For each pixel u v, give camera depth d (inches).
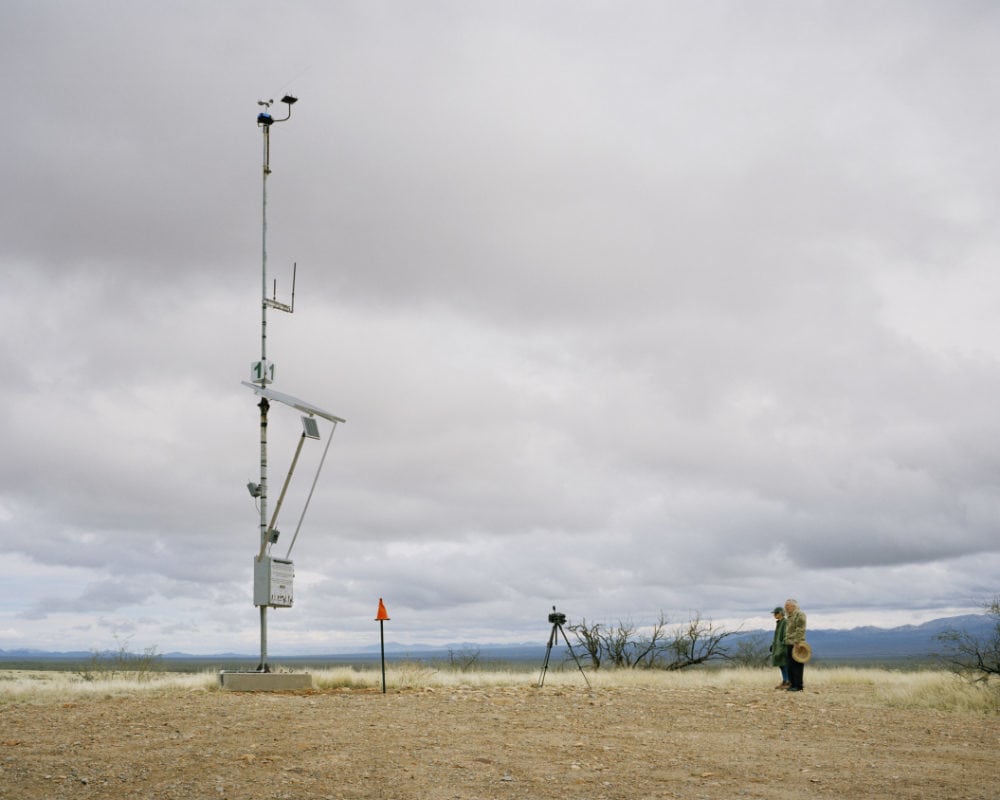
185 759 413.1
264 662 775.7
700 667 1241.4
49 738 462.6
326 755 422.9
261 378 804.0
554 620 823.1
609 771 401.1
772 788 372.5
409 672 909.8
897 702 698.8
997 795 363.3
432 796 355.3
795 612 813.9
